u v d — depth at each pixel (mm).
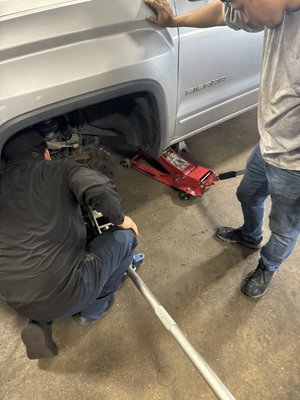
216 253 2014
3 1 1282
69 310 1325
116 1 1399
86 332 1661
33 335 1369
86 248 1444
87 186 1188
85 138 1947
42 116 1381
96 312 1594
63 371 1536
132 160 2545
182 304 1776
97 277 1378
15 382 1508
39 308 1273
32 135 1455
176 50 1653
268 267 1729
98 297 1551
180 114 1919
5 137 1340
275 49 1060
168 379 1510
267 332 1670
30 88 1308
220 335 1659
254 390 1484
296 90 1043
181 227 2158
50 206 1207
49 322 1499
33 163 1254
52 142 1719
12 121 1323
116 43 1451
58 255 1243
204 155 2709
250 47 2043
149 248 2033
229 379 1515
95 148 1920
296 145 1165
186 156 2697
